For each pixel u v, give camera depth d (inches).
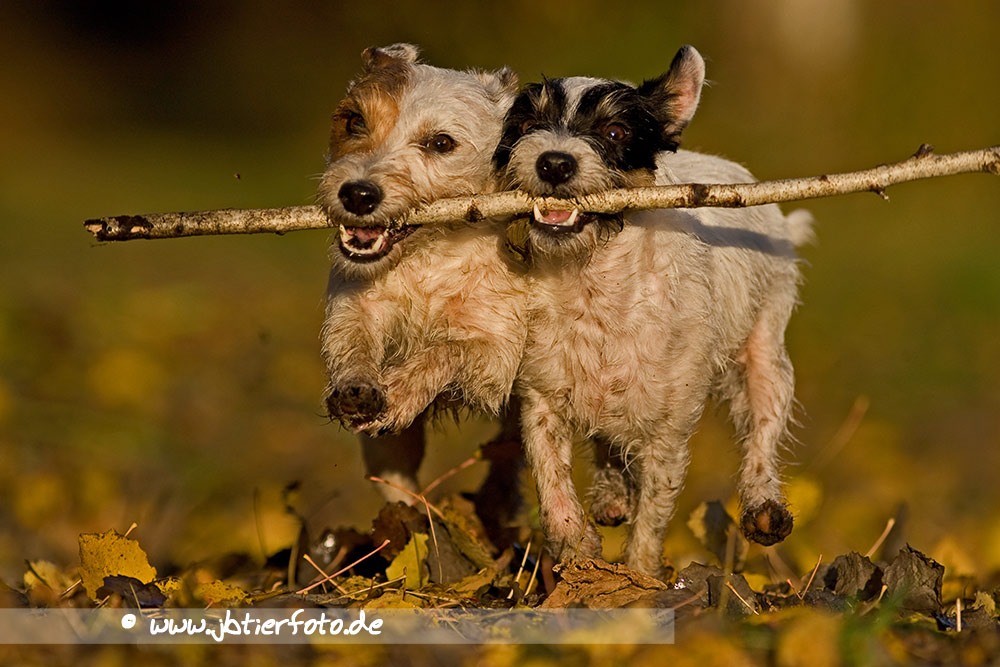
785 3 1393.9
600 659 279.6
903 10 1416.1
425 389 360.8
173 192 1467.8
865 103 1392.7
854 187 332.8
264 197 1414.9
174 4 2564.0
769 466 417.4
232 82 2343.8
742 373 435.8
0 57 2397.9
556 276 362.6
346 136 376.2
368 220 348.2
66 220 1253.7
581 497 539.8
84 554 322.0
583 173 341.7
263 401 721.0
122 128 2146.9
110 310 825.5
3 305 749.9
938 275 1112.2
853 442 682.2
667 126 383.2
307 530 394.6
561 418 378.6
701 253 378.6
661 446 377.1
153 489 532.7
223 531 472.7
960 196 1453.0
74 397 642.2
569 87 370.0
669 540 470.6
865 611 310.7
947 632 301.3
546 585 362.9
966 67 1413.6
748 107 1386.6
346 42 2130.9
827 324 962.7
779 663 271.9
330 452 649.6
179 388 703.7
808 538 479.8
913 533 547.2
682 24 1471.5
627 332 362.6
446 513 397.7
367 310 371.9
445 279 369.1
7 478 526.0
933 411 772.6
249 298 983.0
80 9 2586.1
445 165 365.1
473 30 1596.9
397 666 282.4
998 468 665.6
